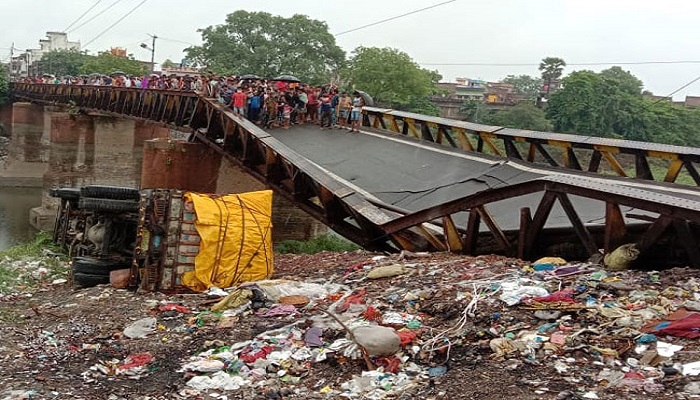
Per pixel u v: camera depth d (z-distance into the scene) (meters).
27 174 58.16
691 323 5.71
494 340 6.18
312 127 27.03
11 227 38.53
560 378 5.36
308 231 23.34
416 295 7.94
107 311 9.30
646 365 5.39
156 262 10.48
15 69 143.50
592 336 6.01
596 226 9.73
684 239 7.80
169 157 24.33
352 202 14.16
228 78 27.16
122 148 41.22
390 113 24.75
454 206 10.97
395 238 12.56
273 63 86.25
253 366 6.55
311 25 88.12
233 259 10.67
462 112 62.31
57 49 132.75
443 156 19.97
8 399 5.98
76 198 17.53
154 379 6.59
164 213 10.49
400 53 60.81
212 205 10.81
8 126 78.56
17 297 11.28
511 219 12.63
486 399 5.21
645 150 13.93
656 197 8.10
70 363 7.19
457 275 8.72
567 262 9.23
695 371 5.07
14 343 8.00
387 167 19.70
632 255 8.19
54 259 15.41
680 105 52.00
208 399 5.89
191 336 7.85
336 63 89.31
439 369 5.95
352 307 7.91
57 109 51.91
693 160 13.12
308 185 16.72
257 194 11.52
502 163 17.81
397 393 5.58
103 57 92.06
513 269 8.62
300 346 6.93
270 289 8.98
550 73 63.19
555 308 6.64
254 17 86.81
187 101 25.67
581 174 15.47
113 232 12.49
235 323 8.10
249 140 20.52
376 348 6.31
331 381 6.05
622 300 6.80
